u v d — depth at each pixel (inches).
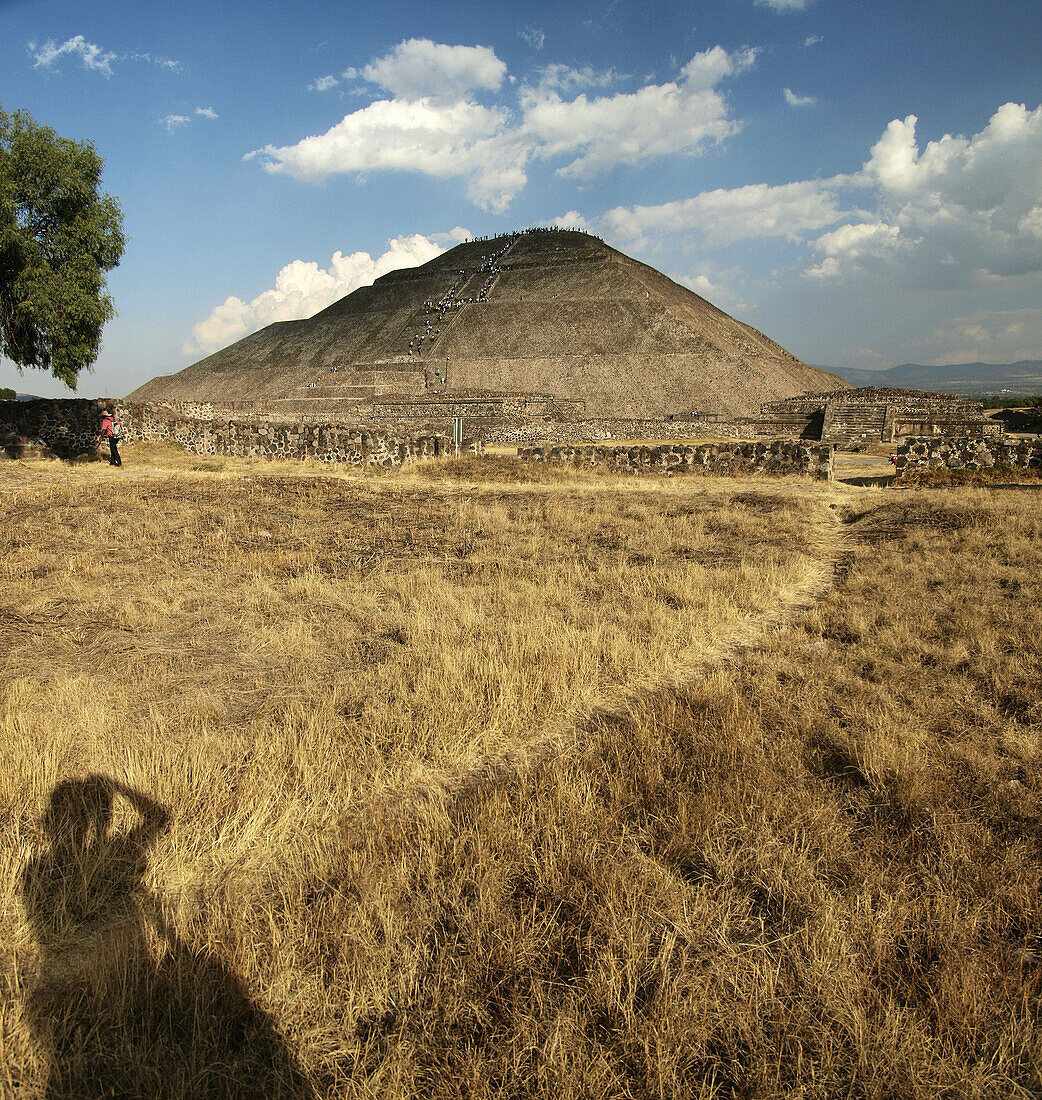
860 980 114.3
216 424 1162.6
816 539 497.4
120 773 163.8
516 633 265.4
